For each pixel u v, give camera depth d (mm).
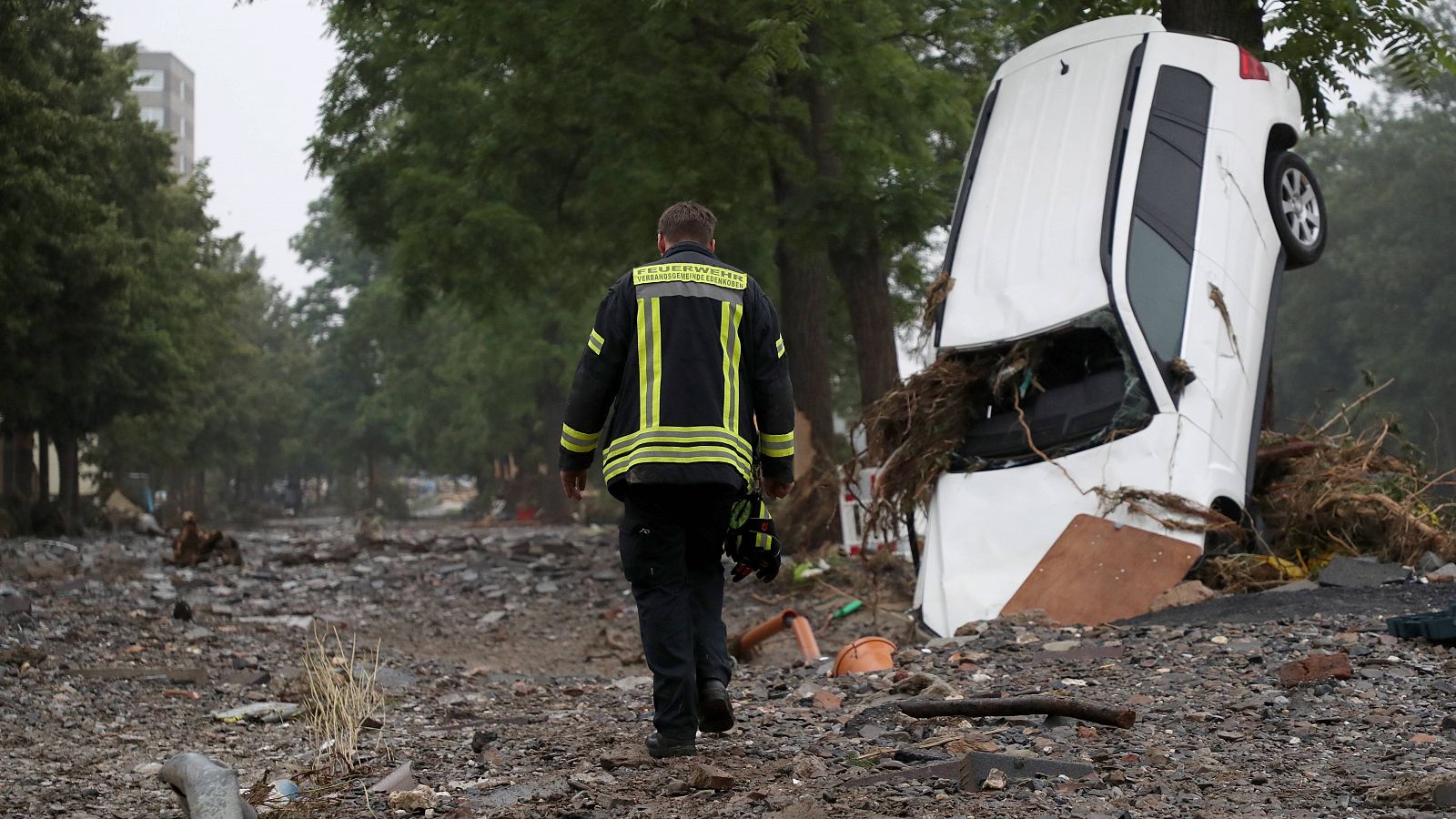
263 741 6969
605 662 11312
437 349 69125
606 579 17797
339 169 25344
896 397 10055
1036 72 10375
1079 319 9078
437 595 16703
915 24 17484
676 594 4949
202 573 18844
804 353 20250
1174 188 9414
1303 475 9789
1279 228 10023
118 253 30578
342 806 4664
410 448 82312
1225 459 9133
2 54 21188
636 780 4699
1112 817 3854
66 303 30156
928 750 4840
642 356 4746
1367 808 3912
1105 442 9000
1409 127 55094
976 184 10383
